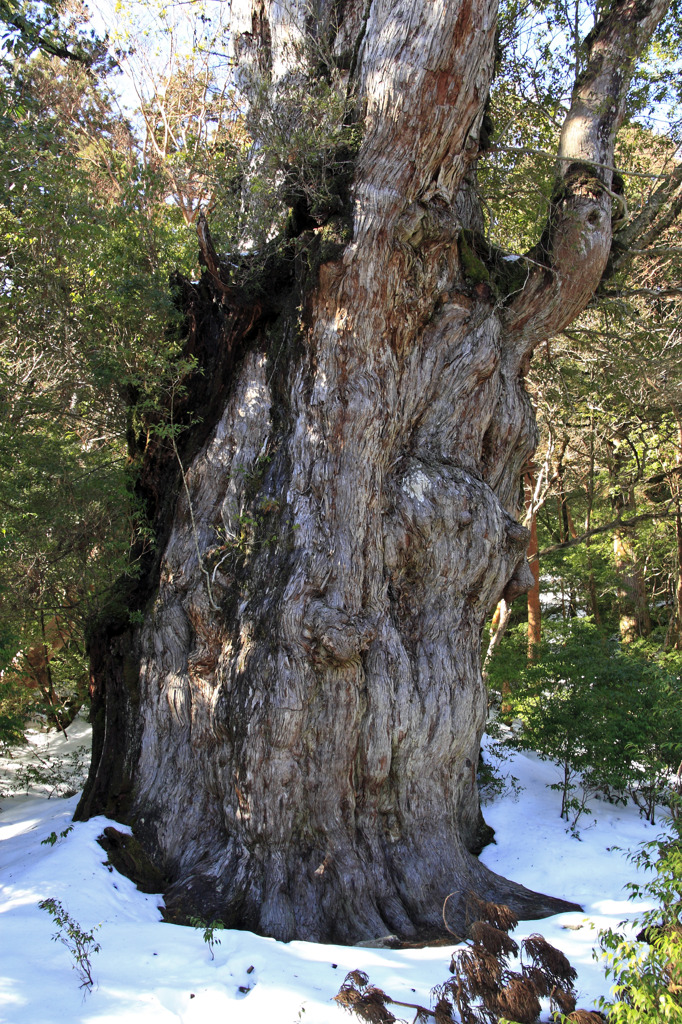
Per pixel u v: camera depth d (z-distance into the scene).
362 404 7.64
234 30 10.59
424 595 8.09
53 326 9.44
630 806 10.29
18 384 9.61
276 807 7.01
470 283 8.38
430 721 7.73
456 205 8.85
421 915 7.13
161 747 8.01
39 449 9.31
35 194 8.13
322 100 7.87
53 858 6.97
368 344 7.72
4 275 8.65
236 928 6.61
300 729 7.10
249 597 7.51
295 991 4.98
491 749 11.13
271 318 8.41
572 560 21.73
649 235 11.24
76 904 6.20
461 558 8.09
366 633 7.35
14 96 8.35
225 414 8.32
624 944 4.39
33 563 9.52
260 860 7.00
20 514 9.04
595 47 9.47
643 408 16.59
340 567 7.45
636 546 21.52
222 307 8.52
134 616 8.51
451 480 8.14
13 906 6.11
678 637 19.47
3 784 11.45
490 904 5.39
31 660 13.78
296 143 7.76
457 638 8.16
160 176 9.37
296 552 7.50
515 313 9.10
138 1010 4.67
